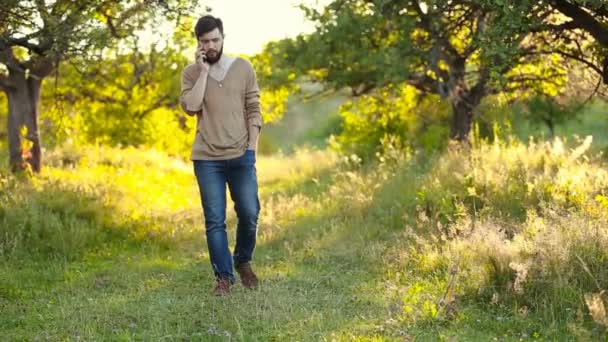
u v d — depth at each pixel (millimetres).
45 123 17469
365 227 8039
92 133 21156
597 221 5926
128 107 20953
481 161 9859
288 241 8016
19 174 11578
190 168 18812
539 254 5246
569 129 18750
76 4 8391
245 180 5684
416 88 15812
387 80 13625
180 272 6746
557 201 7414
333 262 6926
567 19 9250
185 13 8664
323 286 5977
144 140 21609
